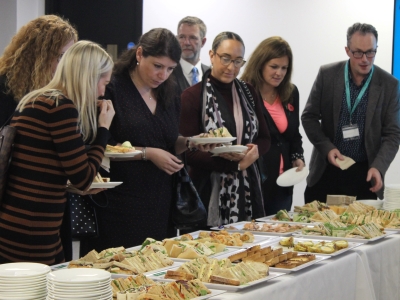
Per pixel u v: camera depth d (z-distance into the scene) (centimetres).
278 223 350
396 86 438
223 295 187
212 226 357
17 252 222
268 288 199
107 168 275
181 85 475
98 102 250
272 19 633
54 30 255
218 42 367
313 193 454
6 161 220
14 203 221
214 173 360
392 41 591
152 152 298
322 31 617
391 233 321
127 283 192
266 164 401
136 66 307
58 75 230
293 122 415
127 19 665
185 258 248
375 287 280
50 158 220
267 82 404
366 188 441
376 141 435
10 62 259
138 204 302
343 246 269
